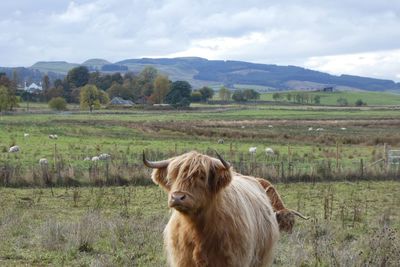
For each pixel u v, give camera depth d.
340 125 79.25
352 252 10.61
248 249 6.91
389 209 18.25
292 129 69.81
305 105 181.25
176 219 6.88
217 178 6.50
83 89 130.38
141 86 186.25
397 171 26.62
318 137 53.03
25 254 11.08
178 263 6.84
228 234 6.66
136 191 21.36
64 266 10.34
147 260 10.70
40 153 35.28
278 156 35.59
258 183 8.59
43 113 110.62
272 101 199.62
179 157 6.68
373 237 11.65
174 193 6.30
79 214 16.86
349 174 26.16
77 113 112.88
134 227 13.40
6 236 12.45
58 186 22.30
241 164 26.66
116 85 175.88
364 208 19.36
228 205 6.80
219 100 191.38
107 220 14.16
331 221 15.71
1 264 10.39
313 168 26.56
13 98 118.00
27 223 14.50
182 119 91.81
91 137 49.84
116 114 110.88
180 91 157.00
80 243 11.59
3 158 32.19
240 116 105.19
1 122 71.25
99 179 22.92
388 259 9.78
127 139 48.56
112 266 10.12
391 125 79.38
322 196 21.58
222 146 43.84
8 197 19.75
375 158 34.16
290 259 10.63
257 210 7.62
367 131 66.81
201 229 6.58
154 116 102.75
